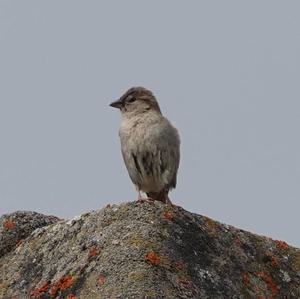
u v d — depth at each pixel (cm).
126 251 1144
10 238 1335
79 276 1152
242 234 1305
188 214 1256
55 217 1382
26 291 1202
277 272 1277
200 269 1172
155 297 1079
